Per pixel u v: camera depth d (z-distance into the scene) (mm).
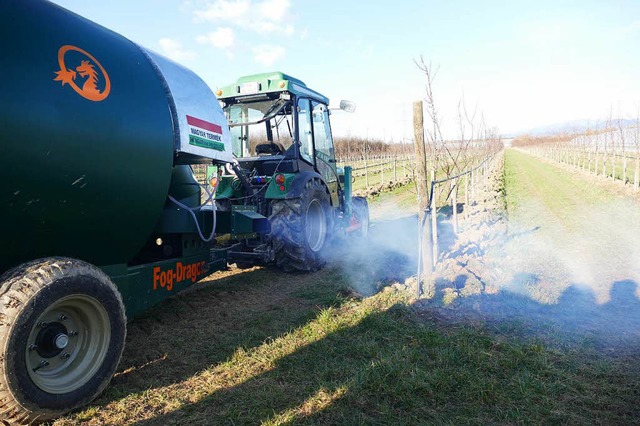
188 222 4043
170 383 3107
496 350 3533
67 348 2732
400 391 2893
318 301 4969
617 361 3355
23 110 2395
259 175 6562
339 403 2799
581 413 2691
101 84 2898
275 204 5980
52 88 2561
